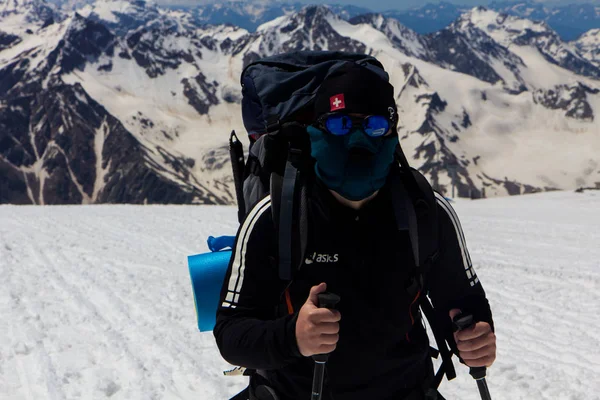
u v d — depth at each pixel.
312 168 2.26
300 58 2.66
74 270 11.22
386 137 2.11
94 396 5.55
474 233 16.30
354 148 2.04
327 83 2.13
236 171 2.71
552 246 13.80
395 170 2.34
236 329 2.23
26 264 11.84
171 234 15.94
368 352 2.34
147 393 5.58
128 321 7.91
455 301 2.53
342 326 2.30
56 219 19.30
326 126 2.05
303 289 2.30
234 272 2.32
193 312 8.26
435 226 2.34
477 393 5.49
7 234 15.80
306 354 2.06
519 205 30.03
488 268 11.22
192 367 6.18
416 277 2.33
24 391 5.71
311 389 2.37
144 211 22.47
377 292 2.30
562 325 7.57
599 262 11.49
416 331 2.52
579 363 6.16
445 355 2.51
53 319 8.01
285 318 2.13
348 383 2.37
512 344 6.91
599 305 8.43
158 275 10.75
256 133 2.77
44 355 6.57
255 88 2.58
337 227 2.24
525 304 8.64
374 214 2.28
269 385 2.49
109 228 17.12
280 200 2.23
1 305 8.72
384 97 2.08
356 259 2.26
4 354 6.64
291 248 2.21
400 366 2.41
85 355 6.59
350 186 2.10
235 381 5.86
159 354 6.61
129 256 12.69
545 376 5.79
